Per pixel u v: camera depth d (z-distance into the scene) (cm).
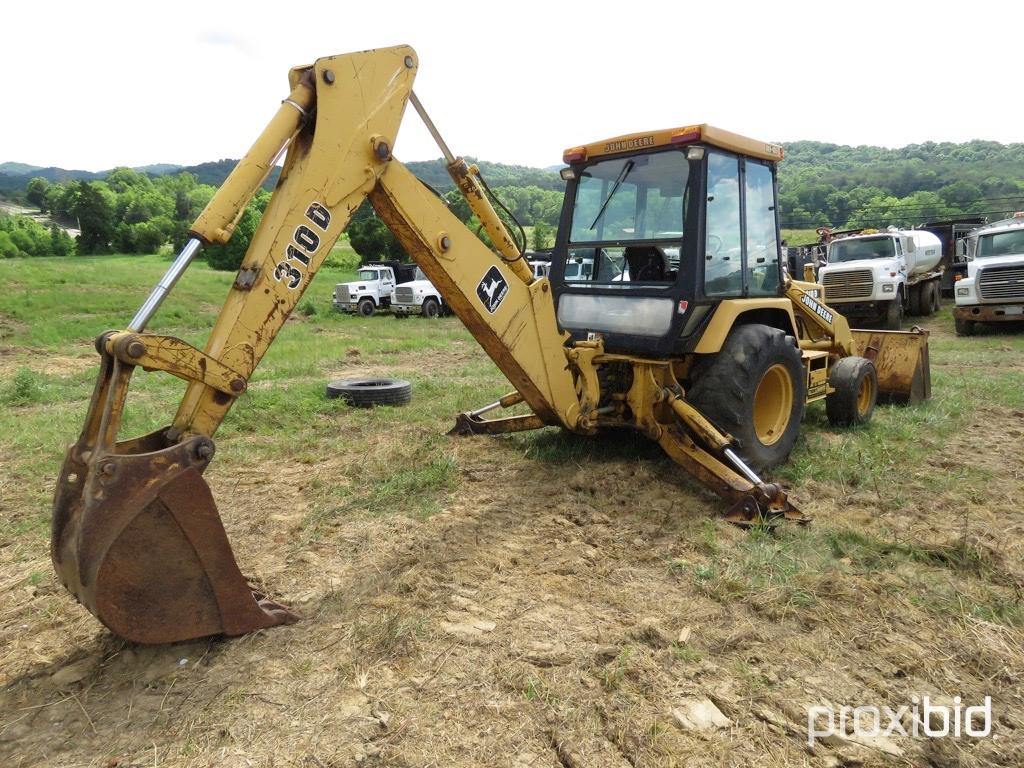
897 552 416
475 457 604
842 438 662
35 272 2409
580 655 310
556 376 502
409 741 258
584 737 261
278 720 268
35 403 898
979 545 414
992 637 326
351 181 364
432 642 320
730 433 525
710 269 525
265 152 334
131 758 251
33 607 358
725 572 386
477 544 430
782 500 461
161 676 297
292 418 743
